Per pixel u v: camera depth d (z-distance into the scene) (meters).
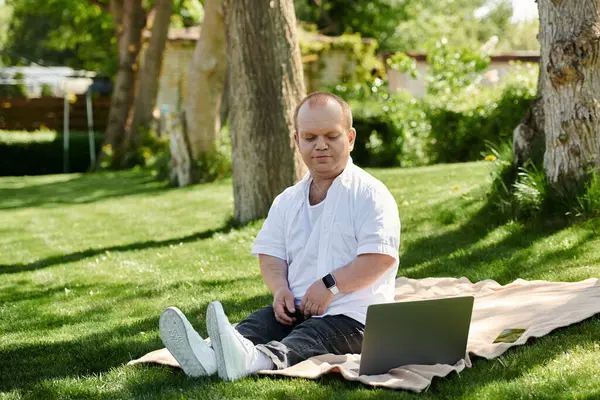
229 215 10.24
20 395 3.79
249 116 9.43
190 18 34.34
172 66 27.17
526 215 7.39
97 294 6.51
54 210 14.13
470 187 9.49
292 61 9.45
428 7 39.09
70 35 35.03
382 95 18.36
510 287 5.24
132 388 3.73
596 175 6.95
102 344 4.75
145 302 6.05
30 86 35.00
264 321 3.96
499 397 3.22
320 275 3.88
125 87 24.45
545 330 4.02
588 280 5.02
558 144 7.11
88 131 30.81
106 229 11.01
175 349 3.67
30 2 30.72
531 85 15.74
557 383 3.33
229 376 3.60
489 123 15.69
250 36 9.28
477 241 7.14
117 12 25.16
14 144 28.75
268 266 4.10
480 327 4.24
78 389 3.80
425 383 3.39
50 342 4.91
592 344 3.80
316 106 3.87
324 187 4.00
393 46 35.56
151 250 8.76
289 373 3.58
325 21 35.19
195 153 15.91
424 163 16.62
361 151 16.89
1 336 5.23
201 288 6.42
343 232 3.86
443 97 16.86
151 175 19.64
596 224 6.69
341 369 3.50
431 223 8.09
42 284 7.20
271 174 9.48
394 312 3.48
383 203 3.83
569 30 6.90
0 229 11.87
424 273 6.33
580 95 6.93
